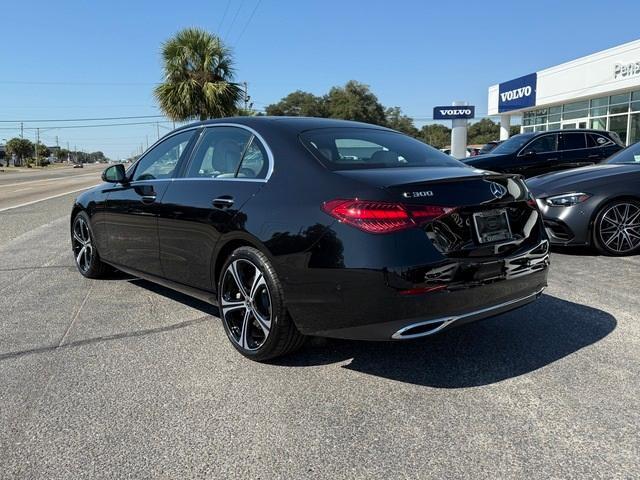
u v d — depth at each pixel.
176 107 22.28
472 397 3.01
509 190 3.40
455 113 32.38
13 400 3.03
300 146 3.48
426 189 3.01
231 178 3.75
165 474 2.36
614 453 2.45
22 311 4.68
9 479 2.32
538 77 28.08
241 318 3.65
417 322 2.90
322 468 2.38
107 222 5.12
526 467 2.36
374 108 80.31
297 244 3.09
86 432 2.70
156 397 3.06
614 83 22.48
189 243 3.94
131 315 4.55
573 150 11.62
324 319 3.06
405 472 2.35
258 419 2.81
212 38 22.34
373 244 2.86
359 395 3.06
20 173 67.38
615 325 4.05
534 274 3.45
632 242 6.36
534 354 3.57
